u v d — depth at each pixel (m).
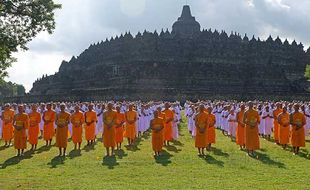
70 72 111.88
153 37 99.88
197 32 116.81
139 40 100.56
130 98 86.88
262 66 101.38
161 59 97.75
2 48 33.22
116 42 104.75
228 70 98.50
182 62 97.44
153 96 87.38
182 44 100.75
